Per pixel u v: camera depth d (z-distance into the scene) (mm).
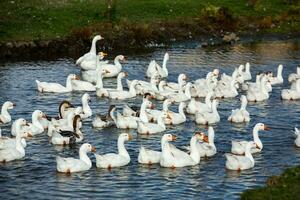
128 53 63000
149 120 41531
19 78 52625
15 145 35594
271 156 35344
